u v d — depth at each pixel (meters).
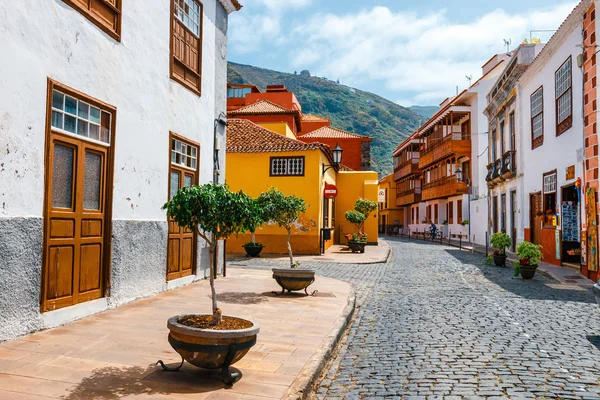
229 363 4.43
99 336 5.82
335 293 10.24
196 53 10.84
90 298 7.01
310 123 46.78
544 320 7.98
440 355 5.84
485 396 4.46
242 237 20.62
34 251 5.77
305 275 9.69
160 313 7.23
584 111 13.77
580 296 10.62
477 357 5.74
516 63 21.20
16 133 5.49
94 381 4.31
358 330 7.37
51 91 6.04
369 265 17.47
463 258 20.78
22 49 5.57
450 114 35.41
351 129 164.25
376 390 4.71
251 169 20.72
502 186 24.45
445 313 8.55
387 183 58.88
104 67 7.22
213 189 5.06
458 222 35.94
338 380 5.08
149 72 8.61
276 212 11.92
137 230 8.19
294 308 8.34
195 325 4.68
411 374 5.14
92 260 7.03
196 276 10.89
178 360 5.02
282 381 4.57
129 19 7.92
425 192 42.72
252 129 22.88
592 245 13.03
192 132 10.53
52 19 6.07
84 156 6.81
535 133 18.92
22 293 5.60
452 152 34.31
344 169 32.22
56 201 6.28
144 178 8.45
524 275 13.57
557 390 4.62
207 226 4.93
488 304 9.48
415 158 47.41
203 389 4.25
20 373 4.44
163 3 9.15
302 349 5.75
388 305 9.48
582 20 14.00
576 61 14.52
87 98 6.79
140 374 4.55
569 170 15.12
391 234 55.41
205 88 11.24
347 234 26.66
